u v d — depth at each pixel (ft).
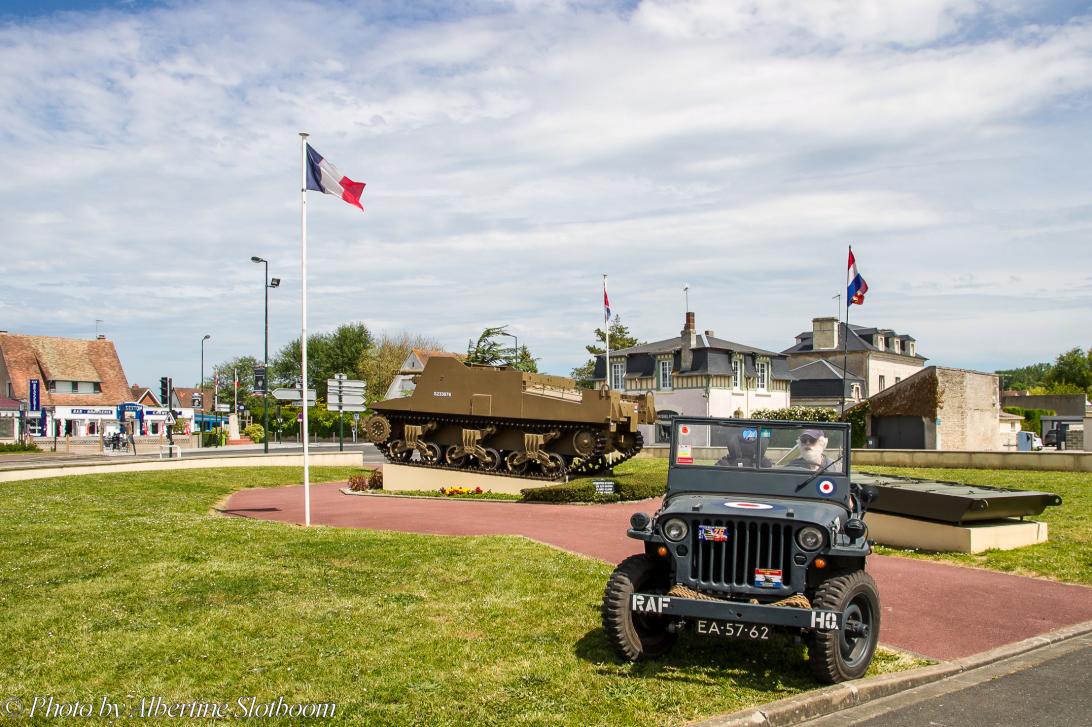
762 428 28.35
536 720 21.11
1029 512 47.83
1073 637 30.48
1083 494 68.18
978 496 45.37
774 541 24.17
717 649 27.32
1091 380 278.46
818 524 23.70
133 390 305.12
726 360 170.40
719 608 23.36
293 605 31.86
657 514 26.05
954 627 31.14
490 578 36.81
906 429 144.05
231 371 326.44
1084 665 27.02
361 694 22.88
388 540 46.62
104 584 34.91
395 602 32.58
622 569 25.77
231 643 27.25
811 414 150.51
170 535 47.09
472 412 83.20
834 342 208.95
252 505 71.10
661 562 25.94
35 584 34.96
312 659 25.73
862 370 203.31
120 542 44.45
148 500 68.85
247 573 37.09
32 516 54.19
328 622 29.76
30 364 238.68
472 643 27.43
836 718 22.31
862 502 28.99
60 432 234.38
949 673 26.04
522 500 72.49
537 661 25.62
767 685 24.06
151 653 26.20
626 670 24.95
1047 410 209.56
